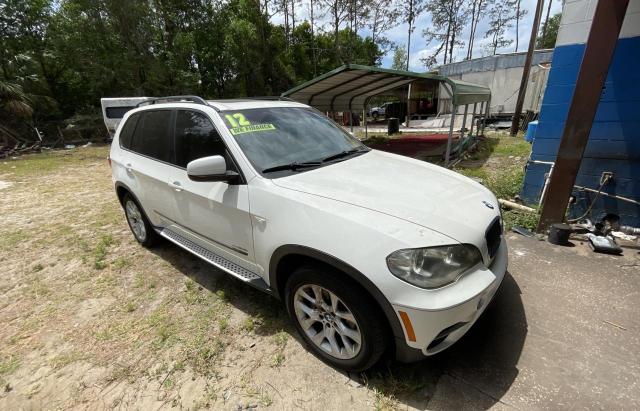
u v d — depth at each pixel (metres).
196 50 23.14
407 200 2.09
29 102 17.11
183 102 3.08
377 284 1.72
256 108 2.96
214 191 2.53
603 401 1.86
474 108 10.71
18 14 19.23
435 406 1.87
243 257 2.53
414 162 3.06
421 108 24.12
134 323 2.72
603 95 3.91
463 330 1.87
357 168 2.64
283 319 2.64
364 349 1.91
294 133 2.92
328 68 34.31
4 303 3.10
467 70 20.34
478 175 6.82
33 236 4.66
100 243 4.20
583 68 3.39
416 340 1.74
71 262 3.83
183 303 2.94
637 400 1.85
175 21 22.64
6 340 2.60
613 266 3.21
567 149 3.65
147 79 21.58
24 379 2.23
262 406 1.93
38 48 20.53
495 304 2.71
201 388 2.08
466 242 1.85
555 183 3.79
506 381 2.01
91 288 3.26
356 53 35.91
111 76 19.92
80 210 5.77
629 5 3.56
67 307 2.99
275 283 2.30
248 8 24.83
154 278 3.37
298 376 2.12
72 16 18.81
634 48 3.64
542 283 2.98
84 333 2.64
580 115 3.50
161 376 2.19
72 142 17.55
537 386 1.96
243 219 2.36
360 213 1.91
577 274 3.09
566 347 2.24
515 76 18.28
